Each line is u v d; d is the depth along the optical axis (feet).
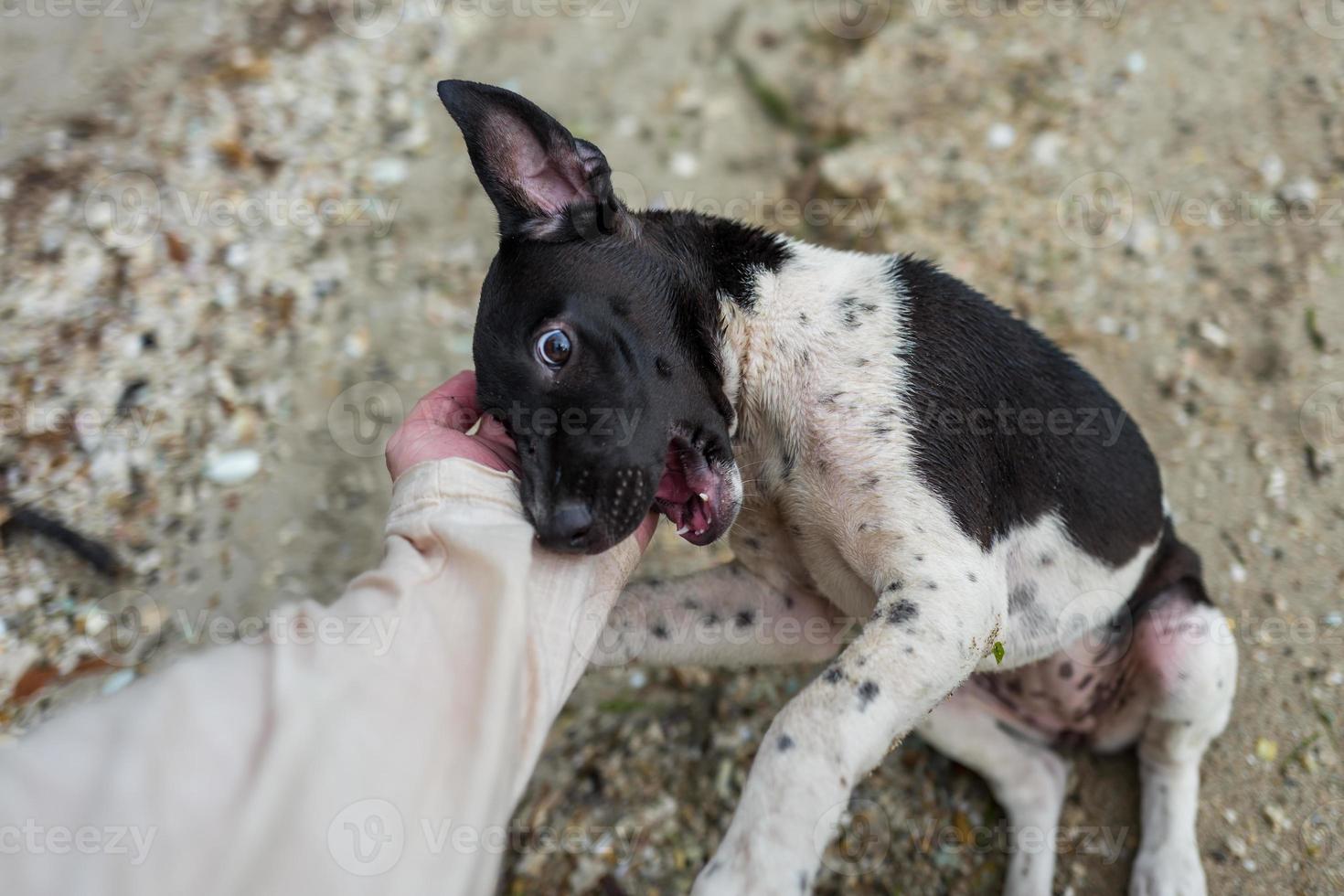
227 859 4.60
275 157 15.17
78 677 10.72
